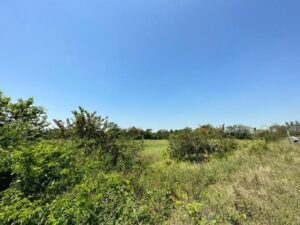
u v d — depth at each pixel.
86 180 5.20
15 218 3.75
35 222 3.57
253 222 4.14
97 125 10.19
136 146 10.55
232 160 9.91
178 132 14.65
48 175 5.33
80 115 10.10
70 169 5.69
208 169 8.45
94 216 4.02
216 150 13.28
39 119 8.96
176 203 5.06
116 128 10.53
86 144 9.35
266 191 5.55
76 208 3.88
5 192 4.75
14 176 5.55
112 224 4.02
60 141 8.45
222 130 15.25
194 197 5.68
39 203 4.49
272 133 17.05
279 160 9.05
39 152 5.71
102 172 6.55
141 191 5.92
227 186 6.25
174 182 6.74
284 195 5.23
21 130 7.64
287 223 4.00
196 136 13.68
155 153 15.62
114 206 4.54
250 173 7.29
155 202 5.22
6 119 8.02
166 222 4.34
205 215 4.47
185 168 9.47
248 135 18.22
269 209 4.55
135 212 4.39
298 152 10.72
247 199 5.06
